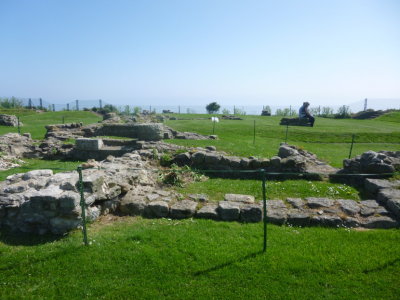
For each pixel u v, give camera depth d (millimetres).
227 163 9945
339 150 16312
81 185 4852
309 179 9281
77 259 4578
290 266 4414
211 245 5016
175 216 6207
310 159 11852
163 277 4188
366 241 5195
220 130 22250
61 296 3832
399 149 16734
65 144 13859
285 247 4984
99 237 5238
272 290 3916
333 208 6492
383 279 4133
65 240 5117
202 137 17703
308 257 4652
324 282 4078
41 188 6078
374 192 7605
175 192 7574
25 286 4023
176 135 17625
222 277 4184
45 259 4574
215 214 6156
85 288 3963
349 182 8820
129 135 17781
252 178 9664
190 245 4996
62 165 11492
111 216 6266
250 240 5199
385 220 5840
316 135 20719
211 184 8727
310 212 6309
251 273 4266
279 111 46312
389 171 8484
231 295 3832
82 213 4918
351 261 4547
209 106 50719
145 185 7879
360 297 3789
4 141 14195
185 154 10352
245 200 6898
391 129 23172
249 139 18547
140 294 3854
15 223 5539
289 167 9508
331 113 42219
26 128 23844
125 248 4902
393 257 4660
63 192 5453
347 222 5891
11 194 5723
